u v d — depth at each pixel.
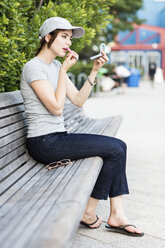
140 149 5.55
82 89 2.92
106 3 4.75
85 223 2.78
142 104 12.41
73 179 2.13
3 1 3.03
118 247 2.50
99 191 2.63
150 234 2.72
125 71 17.97
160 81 27.67
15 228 1.50
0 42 2.81
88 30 4.25
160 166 4.60
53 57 2.66
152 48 33.88
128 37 35.78
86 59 17.22
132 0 16.45
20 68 3.49
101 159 2.52
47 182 2.20
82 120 4.67
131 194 3.58
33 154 2.61
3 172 2.30
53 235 1.34
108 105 12.09
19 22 3.19
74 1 4.13
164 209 3.21
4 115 2.51
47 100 2.43
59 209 1.62
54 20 2.54
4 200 2.00
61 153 2.51
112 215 2.69
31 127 2.57
